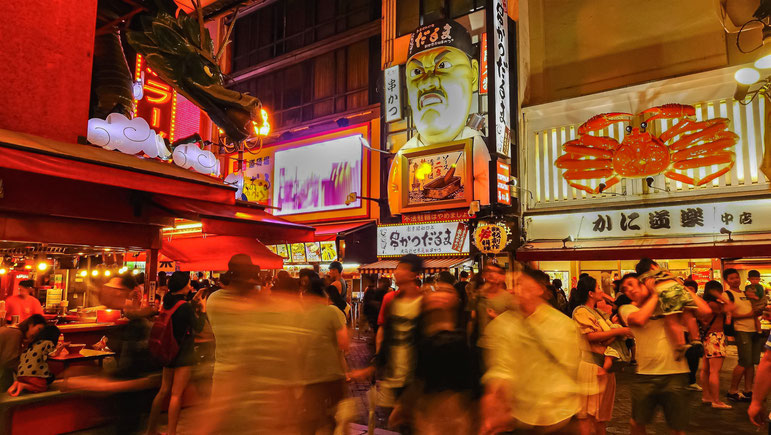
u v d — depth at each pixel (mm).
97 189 8406
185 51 9664
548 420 2982
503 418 2979
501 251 15648
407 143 18578
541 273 3688
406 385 3990
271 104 24062
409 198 18031
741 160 12930
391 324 4258
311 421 3811
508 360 3057
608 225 14648
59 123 7875
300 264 20250
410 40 18297
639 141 14039
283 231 8469
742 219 12719
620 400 7973
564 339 3070
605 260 14297
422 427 3568
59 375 6344
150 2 10188
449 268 16172
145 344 4875
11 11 7551
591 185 15203
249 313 2871
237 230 8000
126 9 10258
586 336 4750
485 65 17031
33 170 5578
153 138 8836
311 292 4340
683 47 14500
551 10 16969
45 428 5750
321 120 21891
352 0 21531
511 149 16719
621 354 4969
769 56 10219
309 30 22797
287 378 2857
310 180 22016
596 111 15344
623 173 14305
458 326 3725
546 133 16188
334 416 4098
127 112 9492
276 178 23250
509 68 16875
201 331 6180
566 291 15891
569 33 16531
